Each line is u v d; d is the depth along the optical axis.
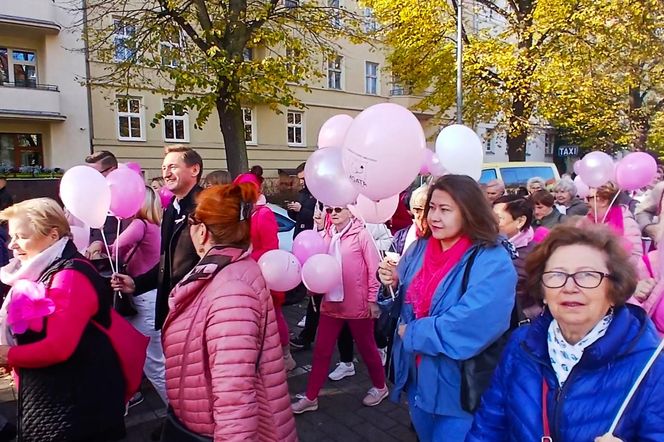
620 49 12.55
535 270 1.54
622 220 4.02
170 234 3.01
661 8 11.45
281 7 11.31
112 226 4.02
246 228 1.80
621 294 1.39
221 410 1.55
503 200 3.21
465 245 2.13
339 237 3.59
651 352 1.33
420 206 3.20
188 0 10.40
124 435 2.25
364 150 2.65
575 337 1.45
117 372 2.19
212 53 9.24
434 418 2.20
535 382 1.48
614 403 1.33
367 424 3.46
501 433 1.61
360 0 14.01
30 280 2.08
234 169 10.57
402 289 2.44
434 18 13.16
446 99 14.20
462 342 1.98
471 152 3.58
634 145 16.77
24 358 1.94
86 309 2.05
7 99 14.55
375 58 23.30
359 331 3.62
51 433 2.03
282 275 3.40
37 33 15.25
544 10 11.91
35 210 2.16
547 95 12.50
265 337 1.76
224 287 1.66
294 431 1.83
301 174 6.53
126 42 10.87
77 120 15.97
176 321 1.74
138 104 16.91
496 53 12.29
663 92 15.80
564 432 1.38
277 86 10.38
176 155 3.02
